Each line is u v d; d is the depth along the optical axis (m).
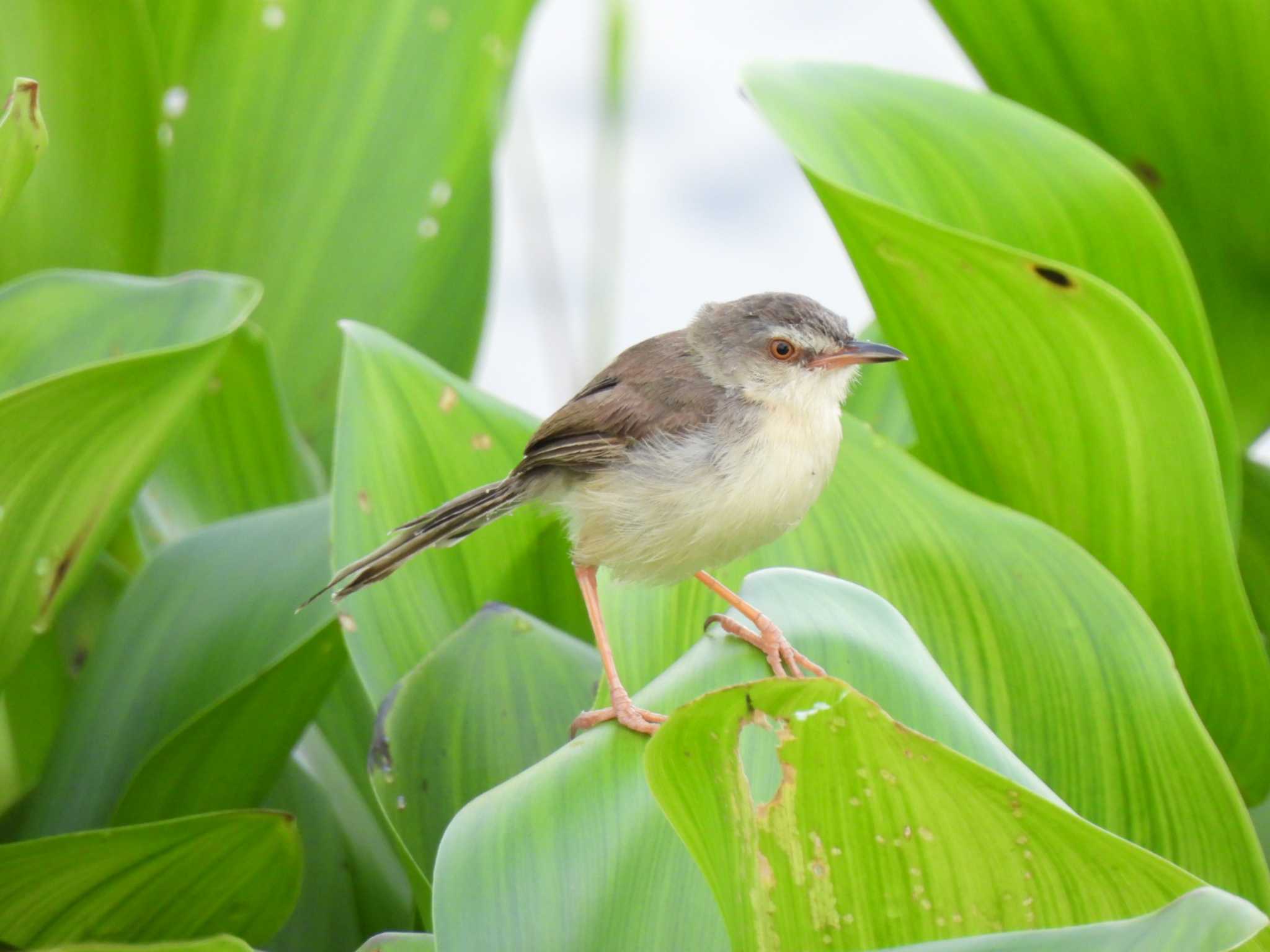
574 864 5.33
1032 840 4.85
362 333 8.12
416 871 6.38
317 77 9.98
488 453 8.29
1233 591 7.41
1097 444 7.50
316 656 6.91
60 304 7.32
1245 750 7.82
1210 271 9.36
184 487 9.34
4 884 6.20
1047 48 9.05
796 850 5.05
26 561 6.55
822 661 6.17
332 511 7.36
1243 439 9.58
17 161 5.89
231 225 10.01
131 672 7.57
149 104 8.73
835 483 7.64
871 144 8.20
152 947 5.35
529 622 7.35
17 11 8.36
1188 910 4.24
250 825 6.18
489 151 10.30
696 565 8.05
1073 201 8.03
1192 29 8.53
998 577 7.09
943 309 7.40
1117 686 6.72
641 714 6.02
